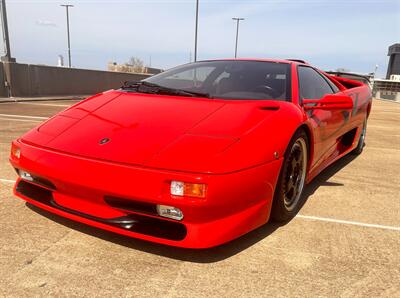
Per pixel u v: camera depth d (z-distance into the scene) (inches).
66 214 89.4
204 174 75.6
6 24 553.6
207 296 71.9
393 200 129.0
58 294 70.9
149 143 84.4
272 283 76.7
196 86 118.2
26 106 433.4
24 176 96.6
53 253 85.0
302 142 107.3
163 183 76.0
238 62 132.2
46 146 91.2
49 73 640.4
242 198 81.5
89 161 82.4
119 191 78.3
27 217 102.6
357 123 175.2
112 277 76.9
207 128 88.6
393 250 92.7
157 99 107.0
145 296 71.3
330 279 78.8
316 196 129.6
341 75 259.4
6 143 199.0
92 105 109.5
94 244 89.5
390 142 251.9
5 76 555.5
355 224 107.3
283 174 95.4
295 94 112.8
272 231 100.1
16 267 79.0
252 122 91.7
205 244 78.7
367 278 79.8
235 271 80.6
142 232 82.0
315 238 97.2
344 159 191.0
